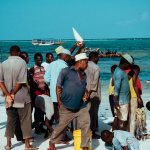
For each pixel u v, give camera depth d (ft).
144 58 204.23
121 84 25.77
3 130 31.65
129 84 26.78
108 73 116.16
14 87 24.52
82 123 23.26
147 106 30.55
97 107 28.25
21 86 24.56
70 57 27.09
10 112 24.95
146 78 99.09
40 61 29.84
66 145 26.73
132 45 479.82
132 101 26.73
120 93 25.95
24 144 27.12
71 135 29.63
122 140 22.70
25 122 25.03
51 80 26.78
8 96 24.40
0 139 28.66
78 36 28.89
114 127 28.12
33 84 28.91
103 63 173.99
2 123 34.42
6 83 24.56
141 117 27.78
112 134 24.20
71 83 23.16
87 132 23.15
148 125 32.60
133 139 23.08
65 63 26.81
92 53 28.45
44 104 27.73
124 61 26.09
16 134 27.20
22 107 24.64
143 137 28.32
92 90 26.91
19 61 24.44
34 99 28.96
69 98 23.20
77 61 23.24
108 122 34.86
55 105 27.20
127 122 26.94
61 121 23.79
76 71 23.35
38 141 27.96
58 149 25.80
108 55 209.46
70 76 23.24
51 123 29.17
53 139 24.57
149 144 27.07
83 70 23.45
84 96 23.48
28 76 28.73
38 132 30.32
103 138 24.45
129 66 26.21
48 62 32.73
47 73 26.89
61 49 26.91
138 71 26.73
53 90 26.86
